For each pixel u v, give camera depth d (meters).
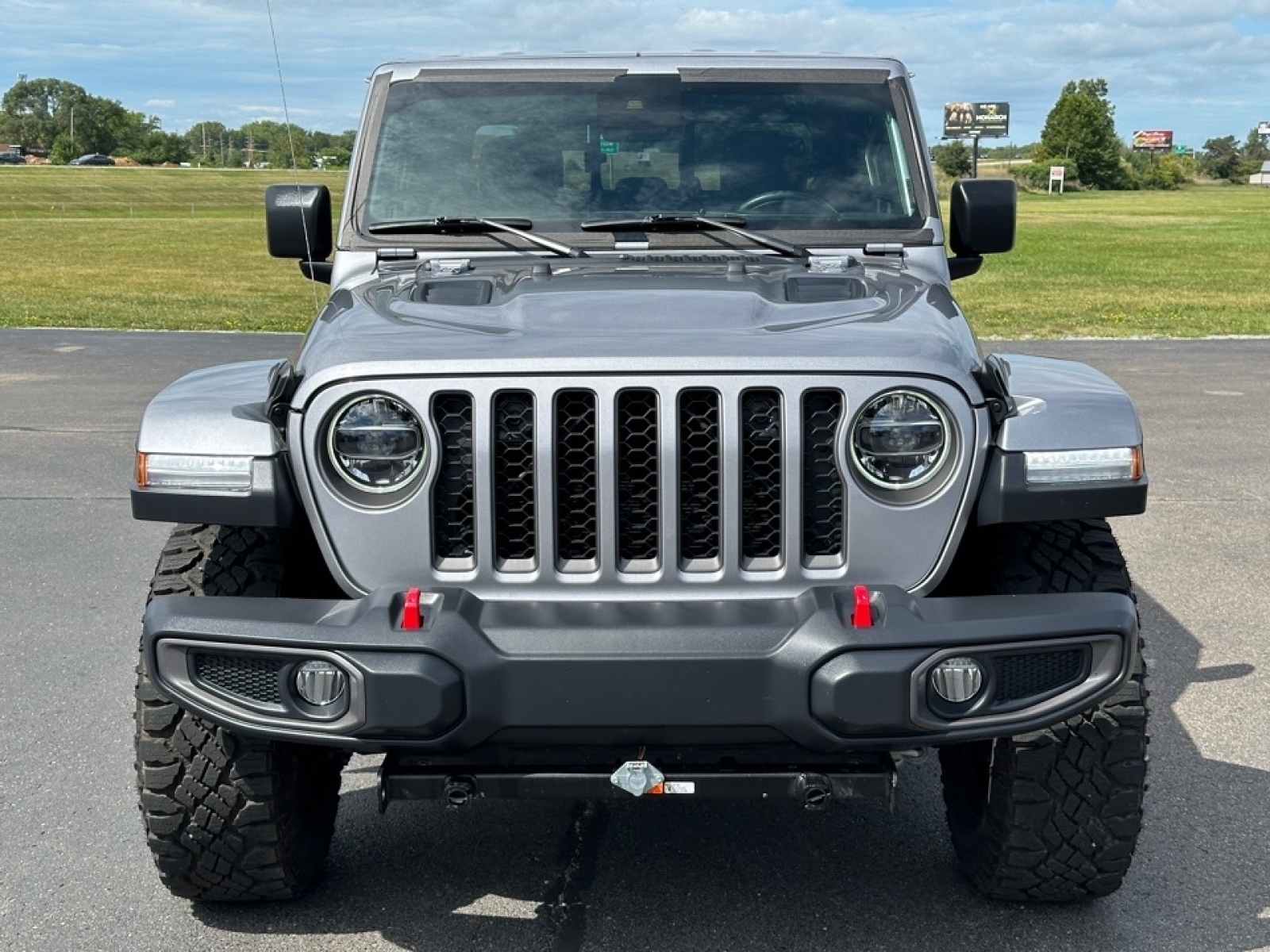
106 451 10.20
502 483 3.22
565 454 3.21
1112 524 8.12
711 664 3.01
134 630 6.28
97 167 158.00
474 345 3.26
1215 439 10.55
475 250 4.42
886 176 4.59
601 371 3.16
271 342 17.25
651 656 3.01
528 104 4.65
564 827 4.32
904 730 3.05
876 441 3.21
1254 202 98.56
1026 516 3.27
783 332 3.35
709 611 3.15
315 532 3.27
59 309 22.28
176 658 3.15
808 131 4.63
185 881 3.63
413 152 4.62
